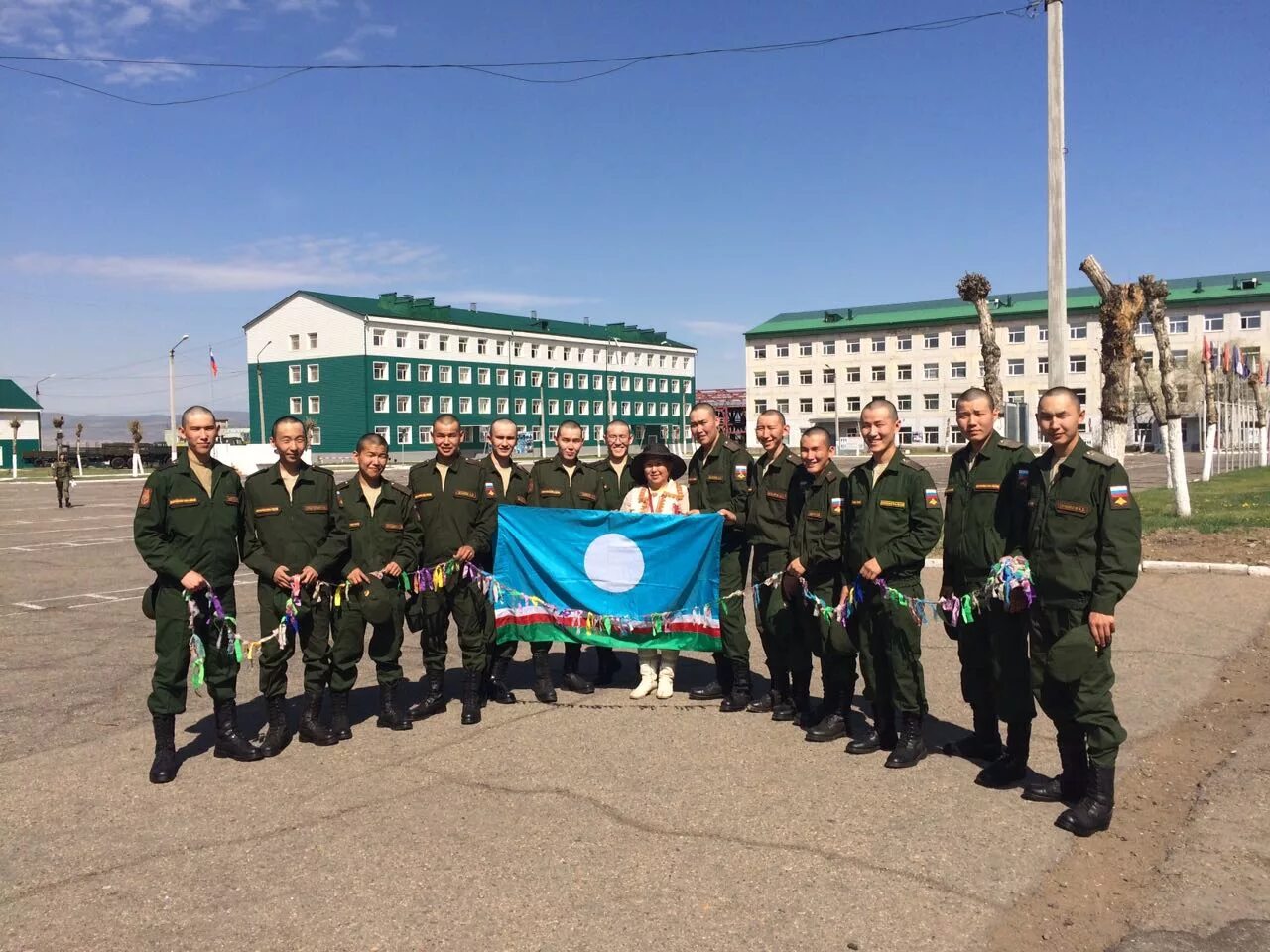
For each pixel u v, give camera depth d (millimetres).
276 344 81688
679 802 4902
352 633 6090
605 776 5309
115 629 9875
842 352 92812
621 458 7895
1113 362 14500
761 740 5984
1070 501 4621
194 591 5375
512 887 3984
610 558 6977
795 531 6203
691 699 7074
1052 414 4688
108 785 5273
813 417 94750
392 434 79188
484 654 6570
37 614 10789
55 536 20500
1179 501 16125
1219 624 8812
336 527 6012
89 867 4238
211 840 4512
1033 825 4570
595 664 8523
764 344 97312
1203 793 4891
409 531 6387
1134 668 7418
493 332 87062
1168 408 16375
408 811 4836
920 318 88250
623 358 101250
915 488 5480
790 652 6344
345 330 77688
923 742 5562
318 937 3604
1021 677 4992
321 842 4469
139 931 3668
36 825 4719
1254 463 44125
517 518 7043
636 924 3658
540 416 91438
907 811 4750
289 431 5871
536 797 5000
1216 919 3664
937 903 3801
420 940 3566
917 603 5469
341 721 6152
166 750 5371
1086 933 3578
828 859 4207
